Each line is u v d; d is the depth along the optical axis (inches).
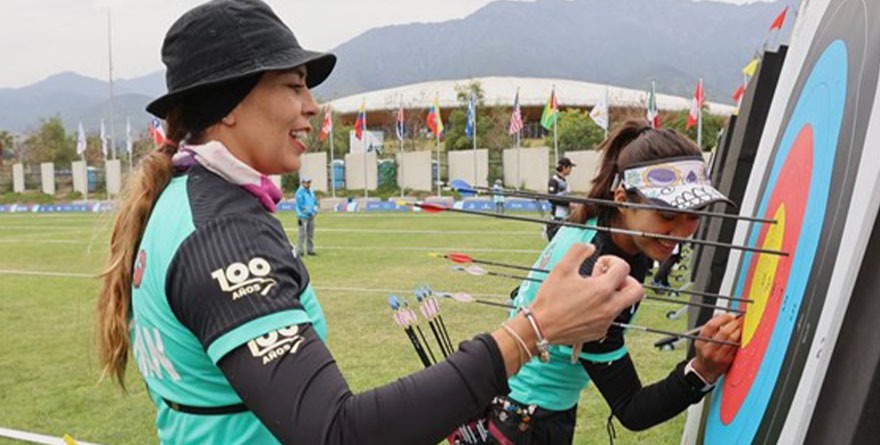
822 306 34.6
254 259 36.5
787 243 45.9
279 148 42.8
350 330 223.0
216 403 39.0
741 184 129.2
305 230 427.2
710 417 58.4
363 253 430.9
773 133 63.9
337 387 33.2
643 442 132.0
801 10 63.0
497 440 67.5
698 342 56.8
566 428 67.8
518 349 35.5
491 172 988.6
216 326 34.9
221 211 38.7
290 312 35.1
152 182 42.8
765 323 47.0
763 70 127.1
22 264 423.8
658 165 57.6
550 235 197.0
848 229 33.0
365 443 32.0
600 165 65.0
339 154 1359.5
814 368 32.8
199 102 42.3
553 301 36.0
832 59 46.1
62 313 267.6
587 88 2273.6
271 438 39.5
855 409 30.5
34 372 188.9
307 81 48.5
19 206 1197.7
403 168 991.0
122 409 158.4
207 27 40.9
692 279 219.8
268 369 33.3
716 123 1005.8
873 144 32.7
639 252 61.4
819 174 42.0
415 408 32.7
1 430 147.3
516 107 900.0
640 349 191.0
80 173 1317.7
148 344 40.6
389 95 2262.6
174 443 41.5
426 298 66.7
